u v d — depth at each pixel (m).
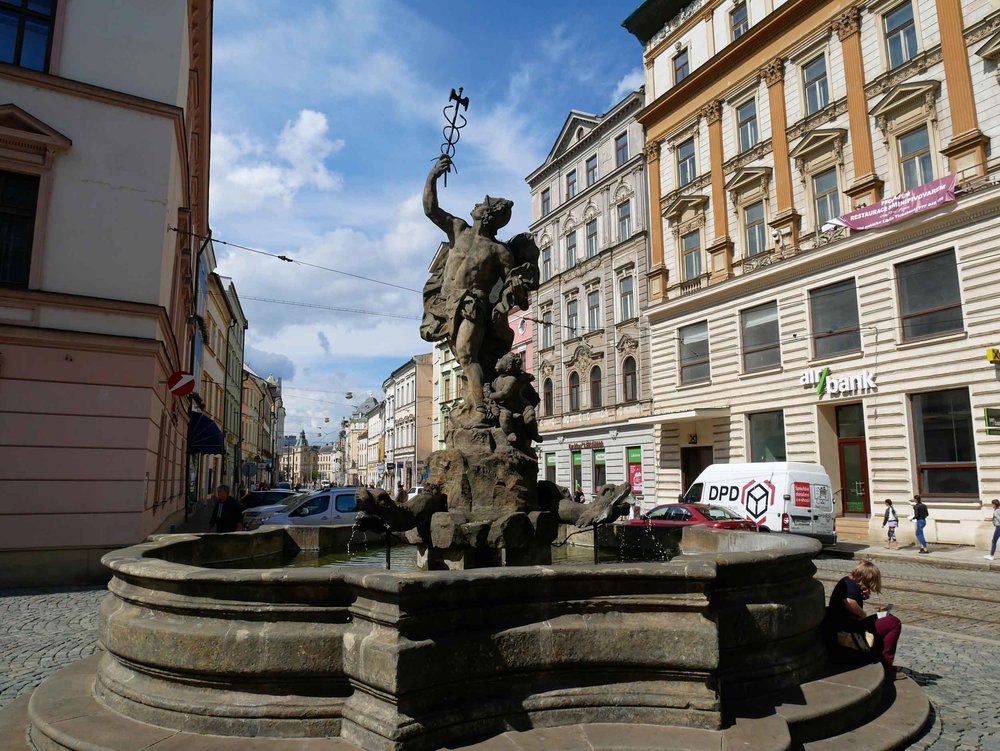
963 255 16.70
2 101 11.54
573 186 34.53
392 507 5.34
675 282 26.36
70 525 11.23
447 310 6.73
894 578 12.38
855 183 19.52
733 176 24.02
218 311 39.12
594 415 31.14
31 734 4.01
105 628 4.21
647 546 8.13
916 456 17.52
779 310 21.61
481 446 6.07
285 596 3.72
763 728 3.69
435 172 6.96
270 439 91.38
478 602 3.69
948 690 5.44
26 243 11.67
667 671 3.82
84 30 12.41
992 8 16.73
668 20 28.16
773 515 16.59
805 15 21.61
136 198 12.46
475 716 3.51
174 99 13.06
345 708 3.54
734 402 23.06
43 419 11.21
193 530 21.56
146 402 12.05
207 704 3.62
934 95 17.77
